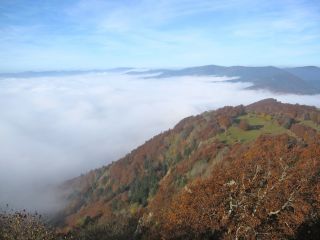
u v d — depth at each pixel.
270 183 32.78
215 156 85.31
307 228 28.80
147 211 61.25
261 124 106.50
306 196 31.12
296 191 31.00
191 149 113.69
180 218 33.03
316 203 30.39
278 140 69.56
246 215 29.06
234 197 32.62
